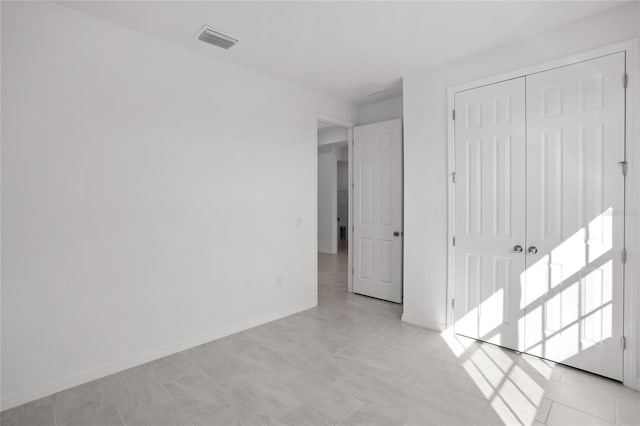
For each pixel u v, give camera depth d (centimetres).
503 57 271
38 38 207
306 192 379
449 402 201
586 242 233
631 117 215
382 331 315
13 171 199
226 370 241
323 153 816
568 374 232
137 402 203
